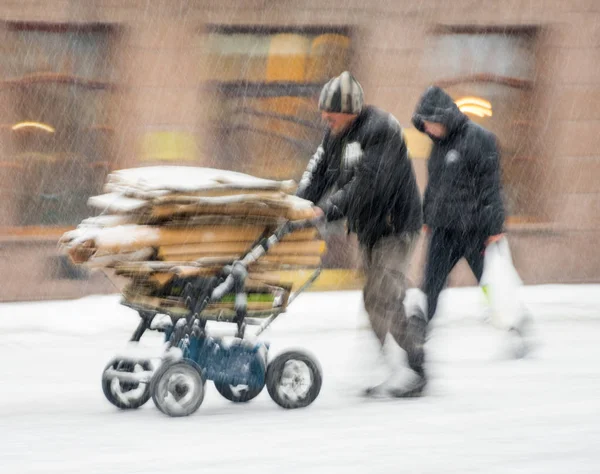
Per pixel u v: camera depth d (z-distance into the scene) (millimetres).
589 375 22453
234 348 18781
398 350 24953
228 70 36312
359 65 37062
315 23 36719
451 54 38062
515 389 20938
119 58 35375
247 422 17953
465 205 23453
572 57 39062
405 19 37312
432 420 18125
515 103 38906
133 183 18281
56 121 35219
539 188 39375
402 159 19469
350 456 15586
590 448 16109
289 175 37031
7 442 16547
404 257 19922
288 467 14938
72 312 29641
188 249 18125
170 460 15312
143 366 19219
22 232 35062
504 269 23953
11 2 34438
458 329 29219
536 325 29844
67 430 17391
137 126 35531
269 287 18969
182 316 18422
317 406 19391
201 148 36094
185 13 35688
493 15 38125
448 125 23328
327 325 29328
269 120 36781
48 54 35031
